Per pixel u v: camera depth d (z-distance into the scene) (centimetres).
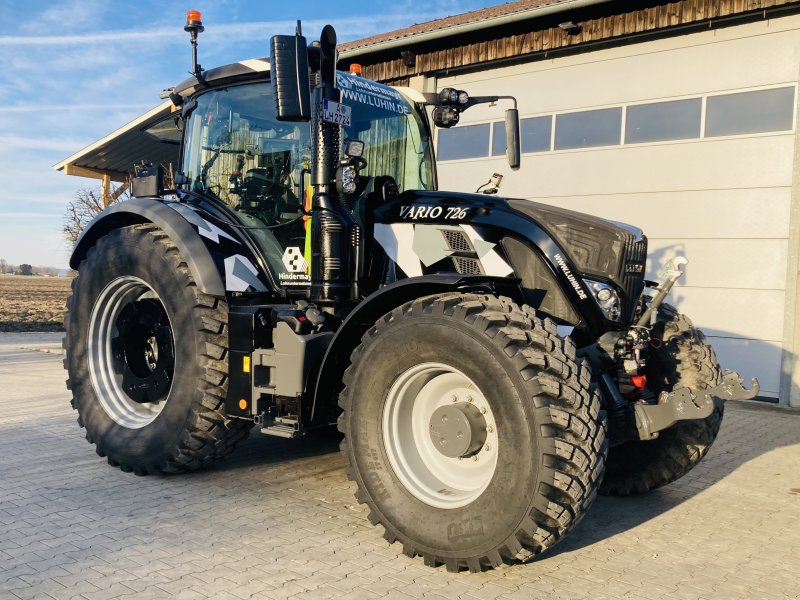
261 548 320
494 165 954
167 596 268
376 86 461
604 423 300
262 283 428
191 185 491
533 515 281
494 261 370
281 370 376
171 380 439
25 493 393
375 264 405
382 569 301
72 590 271
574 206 891
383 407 329
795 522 383
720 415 403
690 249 806
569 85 895
